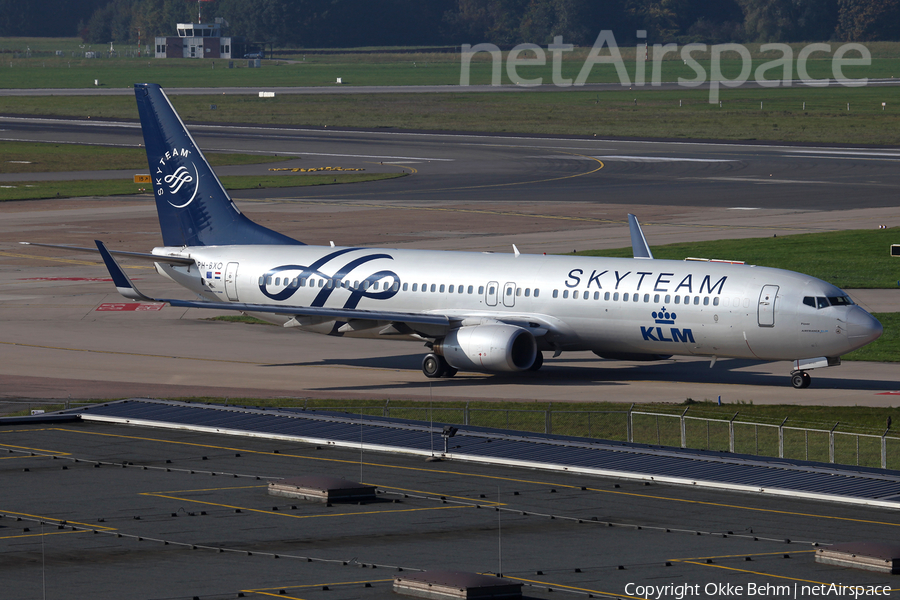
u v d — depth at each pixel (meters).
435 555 93.50
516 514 106.69
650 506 109.62
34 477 120.62
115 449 134.38
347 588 84.62
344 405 198.50
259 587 84.88
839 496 111.25
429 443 135.75
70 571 88.69
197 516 105.31
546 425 177.62
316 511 107.19
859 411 191.25
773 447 170.12
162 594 83.06
